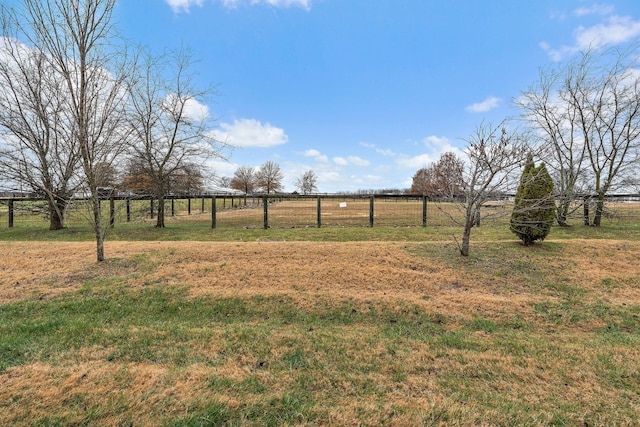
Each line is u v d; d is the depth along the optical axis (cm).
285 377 287
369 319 438
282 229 1191
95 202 602
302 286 527
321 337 375
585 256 680
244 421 224
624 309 477
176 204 2181
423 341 371
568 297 514
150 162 1222
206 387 264
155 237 1044
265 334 378
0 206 1390
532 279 576
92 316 427
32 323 389
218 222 1555
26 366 291
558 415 242
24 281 529
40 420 220
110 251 684
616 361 329
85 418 223
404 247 718
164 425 218
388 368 309
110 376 276
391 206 2203
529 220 709
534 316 452
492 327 416
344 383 280
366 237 1012
